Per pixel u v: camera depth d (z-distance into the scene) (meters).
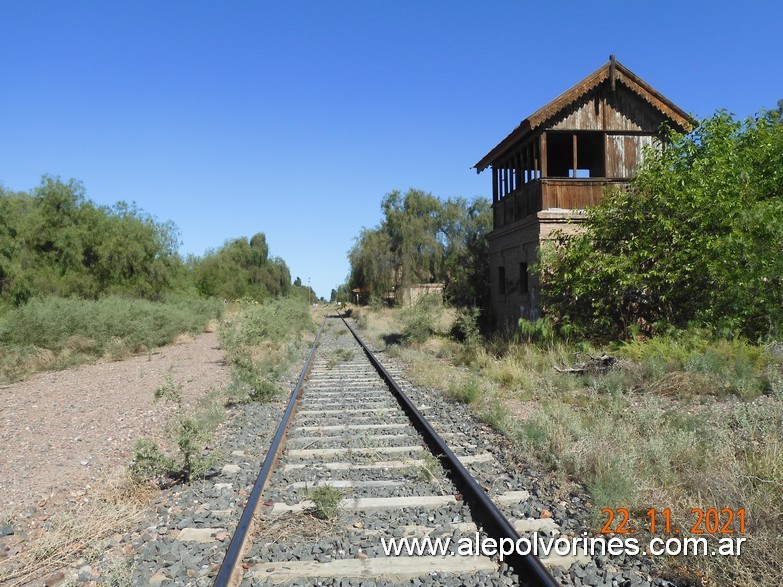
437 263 55.25
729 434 7.37
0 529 5.43
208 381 14.81
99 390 13.82
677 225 14.73
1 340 18.22
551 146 19.97
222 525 5.38
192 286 50.03
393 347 20.97
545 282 16.56
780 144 15.34
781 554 4.30
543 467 6.89
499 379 13.02
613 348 14.35
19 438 9.11
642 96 17.45
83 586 4.41
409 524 5.34
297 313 34.28
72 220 37.62
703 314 14.13
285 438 8.60
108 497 6.15
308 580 4.37
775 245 13.59
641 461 6.50
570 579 4.32
